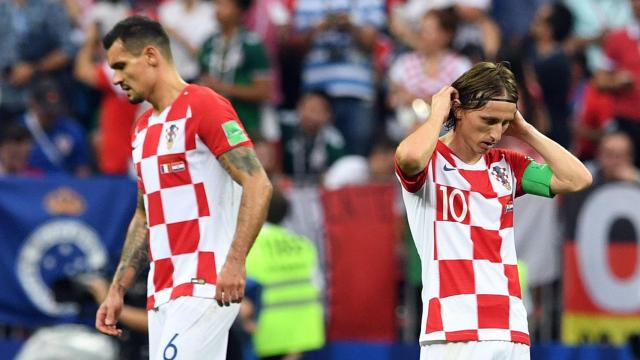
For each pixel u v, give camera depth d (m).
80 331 29.53
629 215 32.16
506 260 18.42
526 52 41.19
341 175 35.44
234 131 19.55
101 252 32.56
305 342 28.72
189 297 19.55
